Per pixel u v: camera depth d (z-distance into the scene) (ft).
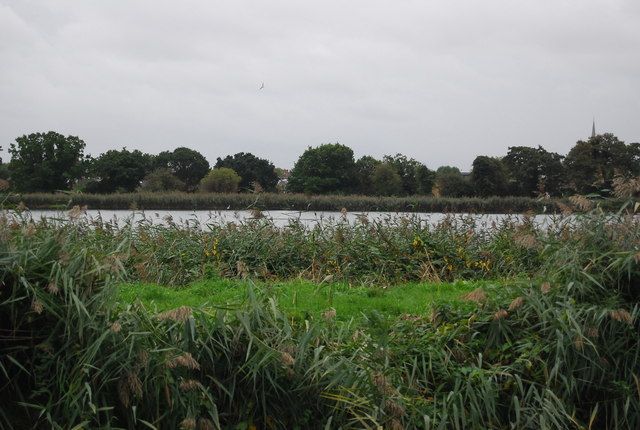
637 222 27.78
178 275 43.34
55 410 19.43
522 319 25.43
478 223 54.70
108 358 19.70
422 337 25.52
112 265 22.07
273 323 22.26
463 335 25.48
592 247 27.32
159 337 20.74
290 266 46.01
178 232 51.08
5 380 20.29
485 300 26.66
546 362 23.68
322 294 33.35
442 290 36.68
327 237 49.52
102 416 19.58
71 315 20.29
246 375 20.62
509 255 45.32
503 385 23.34
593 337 23.99
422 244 46.80
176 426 19.62
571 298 25.26
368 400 21.04
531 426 21.99
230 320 21.98
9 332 20.54
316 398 21.27
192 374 20.58
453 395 22.13
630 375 23.90
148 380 19.84
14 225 24.03
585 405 23.91
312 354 22.31
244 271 37.60
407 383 22.94
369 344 23.31
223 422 20.57
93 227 51.52
